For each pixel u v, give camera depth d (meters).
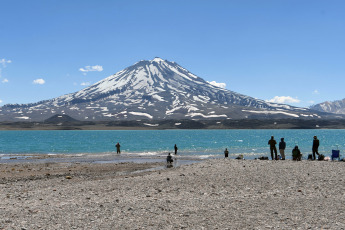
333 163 29.05
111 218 11.84
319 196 15.25
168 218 11.74
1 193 18.53
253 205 13.62
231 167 27.27
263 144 113.69
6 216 12.35
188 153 70.50
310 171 23.30
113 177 26.34
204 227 10.60
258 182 19.42
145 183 20.34
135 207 13.55
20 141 146.12
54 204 14.66
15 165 40.25
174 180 21.11
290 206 13.31
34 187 20.94
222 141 139.75
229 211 12.66
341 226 10.38
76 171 32.69
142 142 134.00
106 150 84.44
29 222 11.41
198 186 18.72
